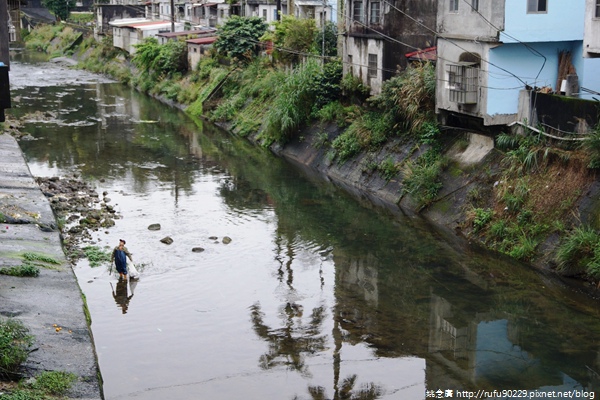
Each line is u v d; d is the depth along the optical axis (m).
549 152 21.81
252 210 26.50
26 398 11.61
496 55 23.00
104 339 16.22
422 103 27.36
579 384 14.28
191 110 48.62
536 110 22.95
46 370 12.74
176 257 21.55
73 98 54.28
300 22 41.34
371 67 31.94
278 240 23.22
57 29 89.00
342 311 17.92
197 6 68.25
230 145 38.31
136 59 61.69
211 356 15.52
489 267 20.41
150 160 34.69
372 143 29.73
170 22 69.88
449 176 25.28
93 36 78.69
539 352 15.66
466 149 25.53
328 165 31.80
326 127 33.72
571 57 23.94
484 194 23.27
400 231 23.75
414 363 15.25
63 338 14.12
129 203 27.19
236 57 47.38
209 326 17.02
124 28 67.44
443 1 24.86
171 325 17.06
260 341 16.27
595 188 20.03
